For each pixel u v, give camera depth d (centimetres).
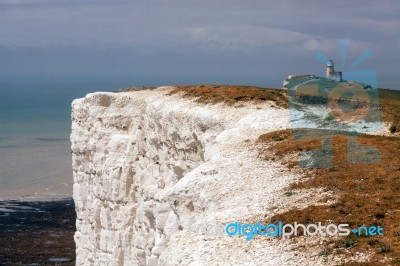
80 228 8662
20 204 17962
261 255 3441
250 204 4144
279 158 4975
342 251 3312
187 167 6775
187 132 6781
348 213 3756
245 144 5550
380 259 3156
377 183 4197
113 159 8038
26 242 14000
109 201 8000
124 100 8281
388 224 3562
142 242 7138
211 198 4388
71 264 12356
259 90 7562
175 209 4609
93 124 8400
